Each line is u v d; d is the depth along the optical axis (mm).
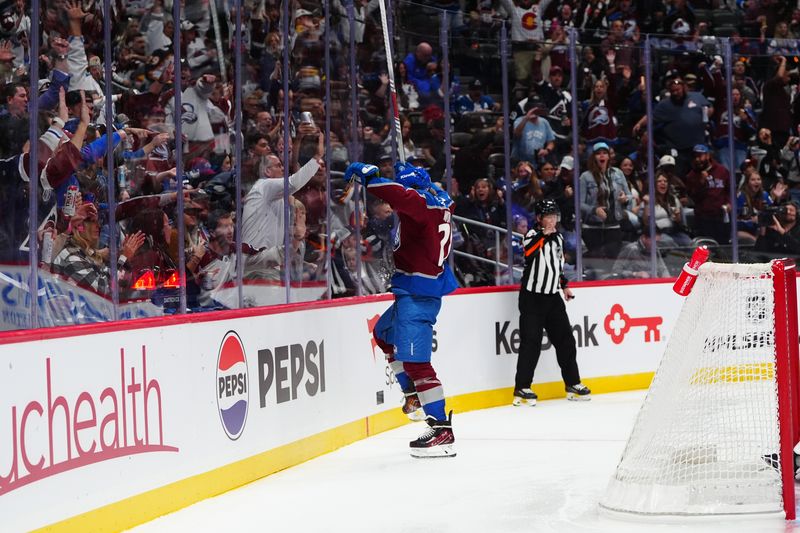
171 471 6602
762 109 16859
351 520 6168
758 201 16641
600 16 18156
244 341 7656
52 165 9273
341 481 7520
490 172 14703
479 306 12008
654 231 14906
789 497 5934
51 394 5445
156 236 10086
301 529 5969
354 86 11609
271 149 11766
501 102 14867
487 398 12039
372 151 13609
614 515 6094
